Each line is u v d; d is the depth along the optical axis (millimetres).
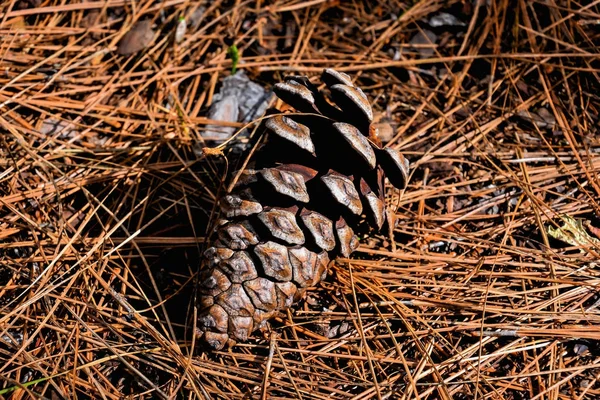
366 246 533
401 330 506
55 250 521
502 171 560
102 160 553
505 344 502
